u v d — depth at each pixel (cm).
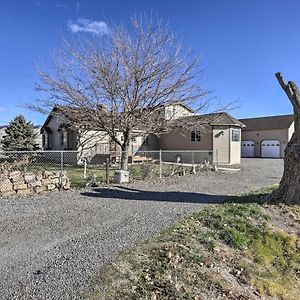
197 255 478
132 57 1308
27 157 1262
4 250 462
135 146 2350
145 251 468
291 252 593
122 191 977
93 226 593
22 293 341
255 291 444
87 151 1978
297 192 798
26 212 681
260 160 2814
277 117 3600
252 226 650
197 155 2330
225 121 2278
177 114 1541
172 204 801
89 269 403
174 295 370
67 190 962
